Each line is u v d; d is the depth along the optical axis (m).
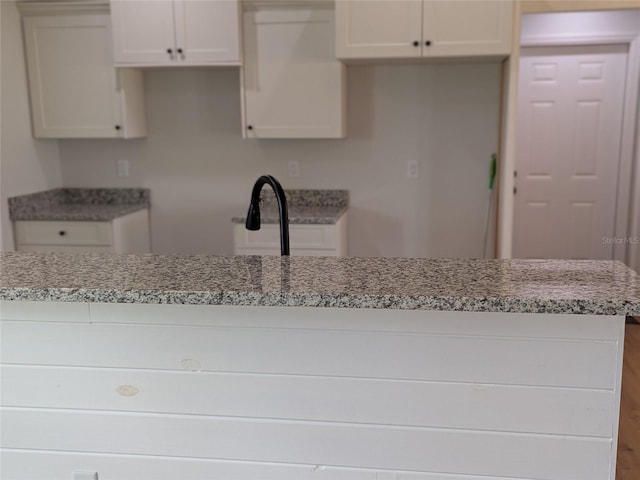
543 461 1.40
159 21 3.60
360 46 3.42
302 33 3.57
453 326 1.38
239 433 1.49
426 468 1.45
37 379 1.53
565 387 1.37
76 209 3.93
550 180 4.94
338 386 1.44
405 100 3.90
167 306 1.45
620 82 4.75
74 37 3.76
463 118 3.88
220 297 1.27
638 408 3.03
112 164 4.19
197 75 4.04
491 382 1.39
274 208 3.98
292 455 1.48
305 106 3.64
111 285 1.33
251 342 1.44
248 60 3.63
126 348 1.48
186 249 4.23
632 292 1.24
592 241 4.96
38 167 3.99
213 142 4.10
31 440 1.56
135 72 3.94
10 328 1.51
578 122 4.85
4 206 3.68
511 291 1.25
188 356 1.47
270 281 1.35
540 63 4.82
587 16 4.68
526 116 4.89
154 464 1.54
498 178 3.81
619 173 4.84
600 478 1.40
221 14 3.55
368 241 4.07
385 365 1.41
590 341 1.34
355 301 1.24
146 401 1.51
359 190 4.03
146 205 4.16
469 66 3.81
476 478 1.43
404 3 3.35
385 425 1.44
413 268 1.47
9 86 3.69
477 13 3.31
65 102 3.84
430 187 3.97
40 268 1.50
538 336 1.35
